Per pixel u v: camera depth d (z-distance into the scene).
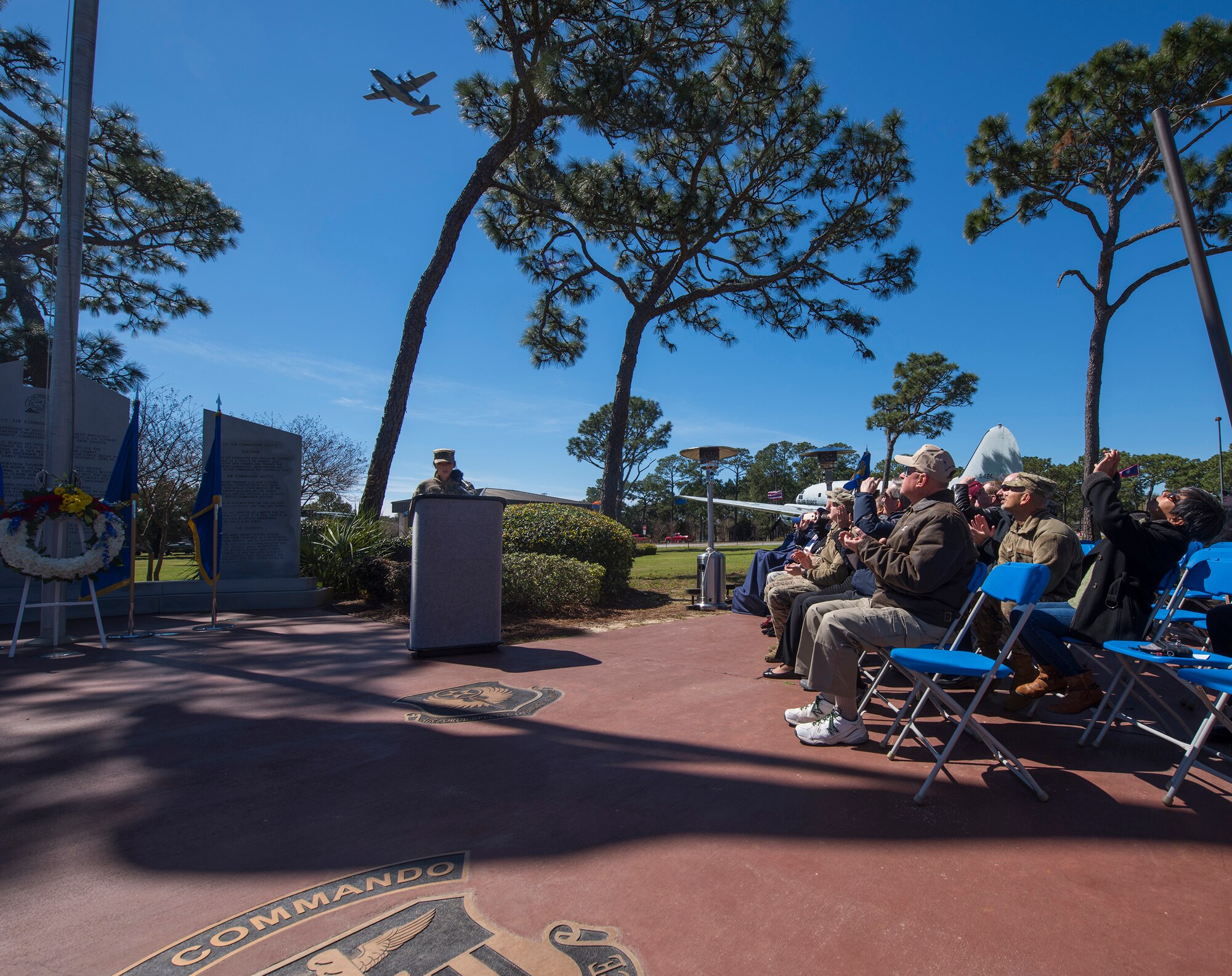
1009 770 3.23
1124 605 3.66
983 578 3.75
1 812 2.77
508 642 6.54
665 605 9.50
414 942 1.92
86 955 1.87
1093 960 1.85
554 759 3.37
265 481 9.34
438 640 5.77
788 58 13.67
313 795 2.94
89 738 3.68
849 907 2.10
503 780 3.10
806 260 15.98
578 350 17.89
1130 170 17.77
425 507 5.77
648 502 72.56
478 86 13.59
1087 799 2.89
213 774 3.18
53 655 5.87
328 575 9.68
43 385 16.55
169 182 17.03
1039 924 2.01
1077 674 3.75
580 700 4.45
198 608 8.65
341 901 2.12
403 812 2.76
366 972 1.79
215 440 7.59
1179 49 15.92
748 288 16.03
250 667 5.40
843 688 3.52
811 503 13.27
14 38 14.22
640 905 2.11
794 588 5.24
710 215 13.98
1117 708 3.58
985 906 2.11
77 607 7.98
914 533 3.61
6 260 15.94
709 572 9.12
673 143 15.07
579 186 13.54
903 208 15.20
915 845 2.50
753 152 15.16
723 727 3.87
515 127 12.82
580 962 1.83
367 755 3.43
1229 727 2.82
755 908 2.09
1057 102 17.61
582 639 6.74
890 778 3.13
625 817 2.72
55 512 6.12
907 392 45.03
